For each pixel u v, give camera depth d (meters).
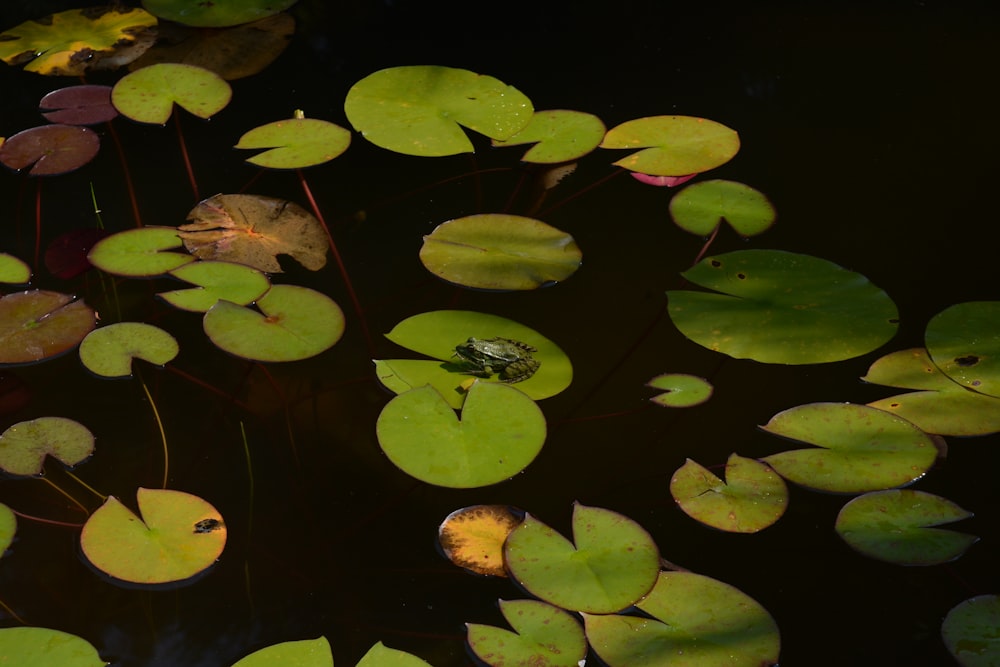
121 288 4.14
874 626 3.89
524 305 4.14
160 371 4.07
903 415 4.02
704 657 3.85
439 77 4.36
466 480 3.95
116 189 4.25
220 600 3.91
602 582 3.89
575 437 4.02
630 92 4.41
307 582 3.92
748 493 3.96
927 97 4.39
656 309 4.13
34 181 4.26
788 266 4.15
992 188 4.26
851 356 4.05
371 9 4.56
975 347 4.07
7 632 3.87
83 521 3.95
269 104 4.38
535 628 3.87
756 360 4.06
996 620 3.88
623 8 4.58
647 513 3.96
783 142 4.33
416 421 3.99
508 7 4.58
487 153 4.33
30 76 4.39
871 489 3.96
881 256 4.18
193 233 4.18
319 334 4.08
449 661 3.87
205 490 3.98
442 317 4.09
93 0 4.54
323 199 4.25
